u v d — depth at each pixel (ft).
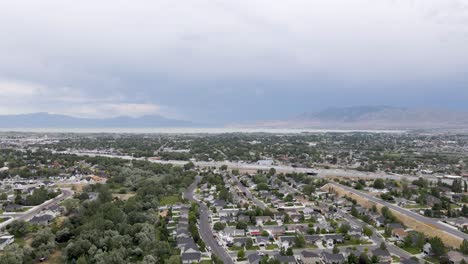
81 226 535.60
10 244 493.77
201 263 458.91
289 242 530.68
